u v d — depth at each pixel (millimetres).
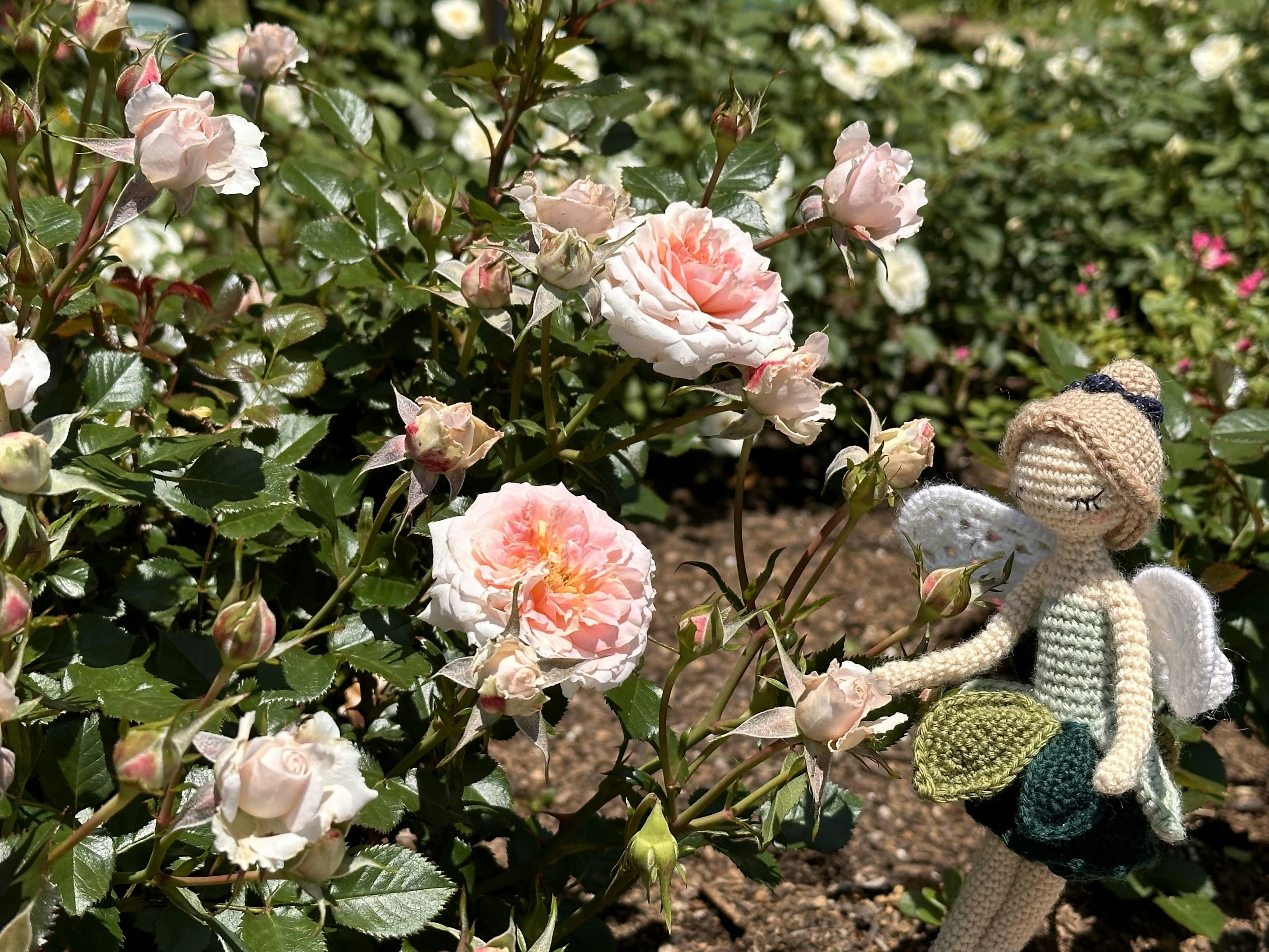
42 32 1393
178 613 1525
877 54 4086
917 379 4105
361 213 1758
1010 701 1523
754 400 1364
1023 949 2088
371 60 4270
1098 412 1479
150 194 1170
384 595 1417
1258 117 4289
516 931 1179
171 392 1677
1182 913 2047
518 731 1629
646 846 1281
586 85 1810
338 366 1746
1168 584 1461
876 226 1490
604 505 1664
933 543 1668
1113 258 4125
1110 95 4777
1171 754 1654
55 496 1310
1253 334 3004
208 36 4043
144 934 1405
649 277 1298
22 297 1285
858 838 2350
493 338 1694
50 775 1204
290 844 904
